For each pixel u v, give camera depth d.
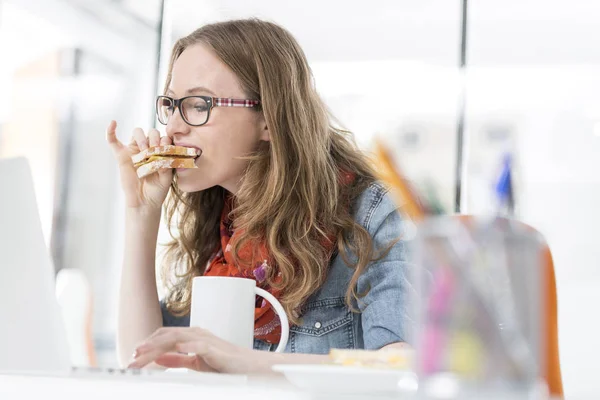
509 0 4.11
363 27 4.24
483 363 0.53
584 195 3.96
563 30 4.09
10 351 0.94
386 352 0.77
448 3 4.16
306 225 1.56
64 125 5.40
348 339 1.53
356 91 4.15
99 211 5.53
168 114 1.65
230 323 1.10
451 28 4.16
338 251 1.56
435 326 0.55
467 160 3.85
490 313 0.54
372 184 1.62
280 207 1.57
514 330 0.54
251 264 1.57
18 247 0.94
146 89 5.17
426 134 3.99
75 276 3.34
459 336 0.54
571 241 3.94
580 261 3.91
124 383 0.57
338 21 4.25
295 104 1.63
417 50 4.16
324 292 1.55
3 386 0.62
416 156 3.91
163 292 1.81
